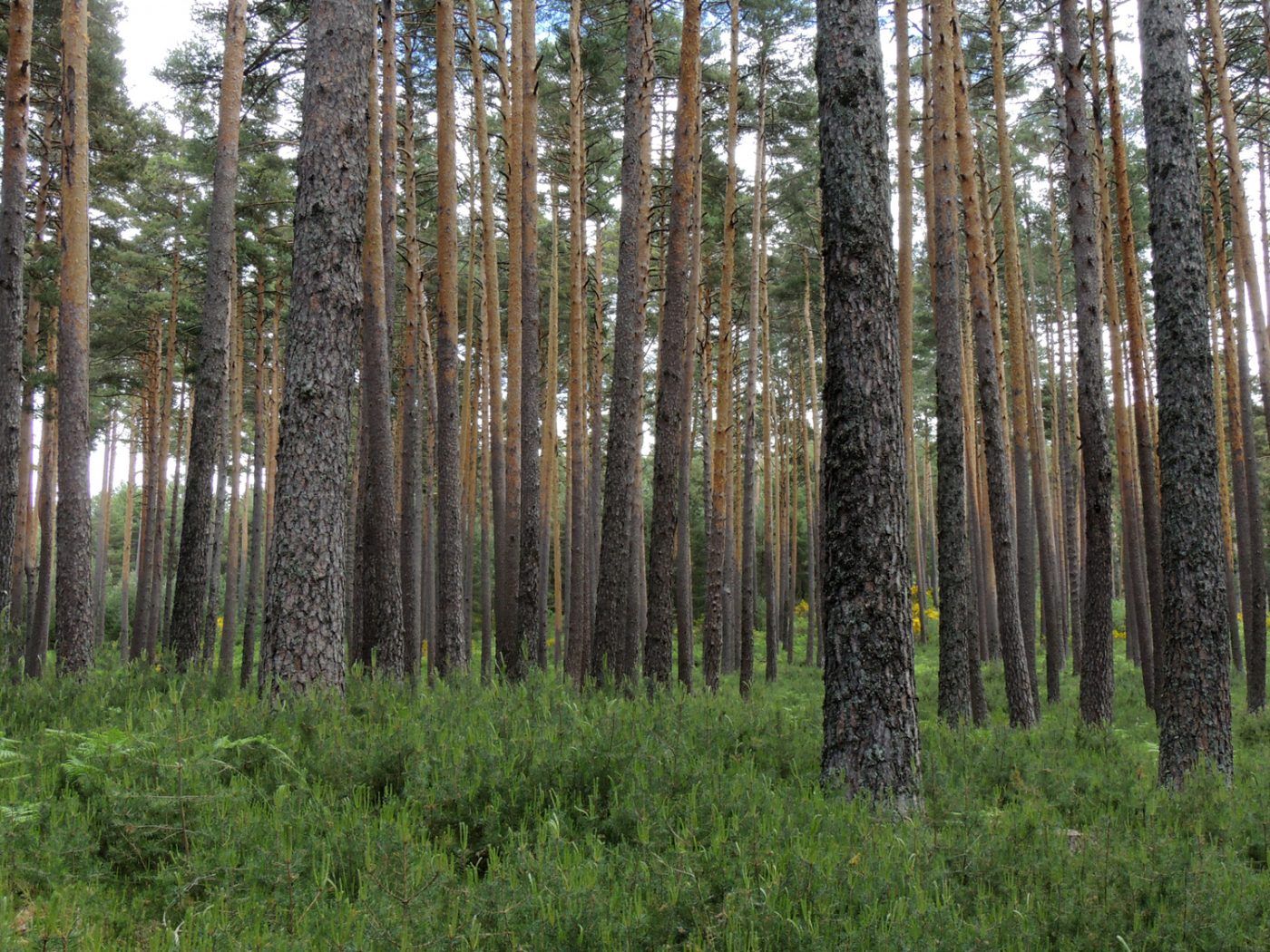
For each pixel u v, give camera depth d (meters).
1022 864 4.51
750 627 17.56
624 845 4.17
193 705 5.94
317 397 7.00
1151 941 3.86
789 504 32.97
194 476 11.43
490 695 6.52
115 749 4.68
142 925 3.46
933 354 29.98
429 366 22.38
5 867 3.57
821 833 4.48
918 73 17.48
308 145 7.23
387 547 11.15
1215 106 18.27
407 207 15.07
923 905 3.76
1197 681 7.48
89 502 10.77
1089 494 11.84
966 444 23.52
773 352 34.47
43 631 17.14
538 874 3.74
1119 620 33.41
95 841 3.91
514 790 4.59
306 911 3.39
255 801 4.42
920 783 5.63
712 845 4.05
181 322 24.16
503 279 26.86
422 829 4.18
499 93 18.34
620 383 10.73
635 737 5.36
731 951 3.35
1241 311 17.94
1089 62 17.42
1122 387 16.33
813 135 20.94
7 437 10.59
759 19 18.67
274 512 6.92
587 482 22.44
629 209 11.01
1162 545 7.80
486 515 22.81
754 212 18.64
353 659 15.63
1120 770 7.24
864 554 5.77
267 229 20.50
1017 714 11.61
